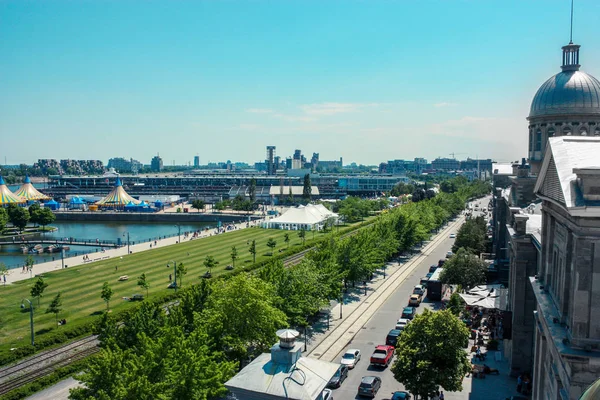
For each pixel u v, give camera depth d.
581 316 34.56
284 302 73.50
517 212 79.69
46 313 93.69
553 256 46.00
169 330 48.25
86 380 42.44
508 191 131.25
